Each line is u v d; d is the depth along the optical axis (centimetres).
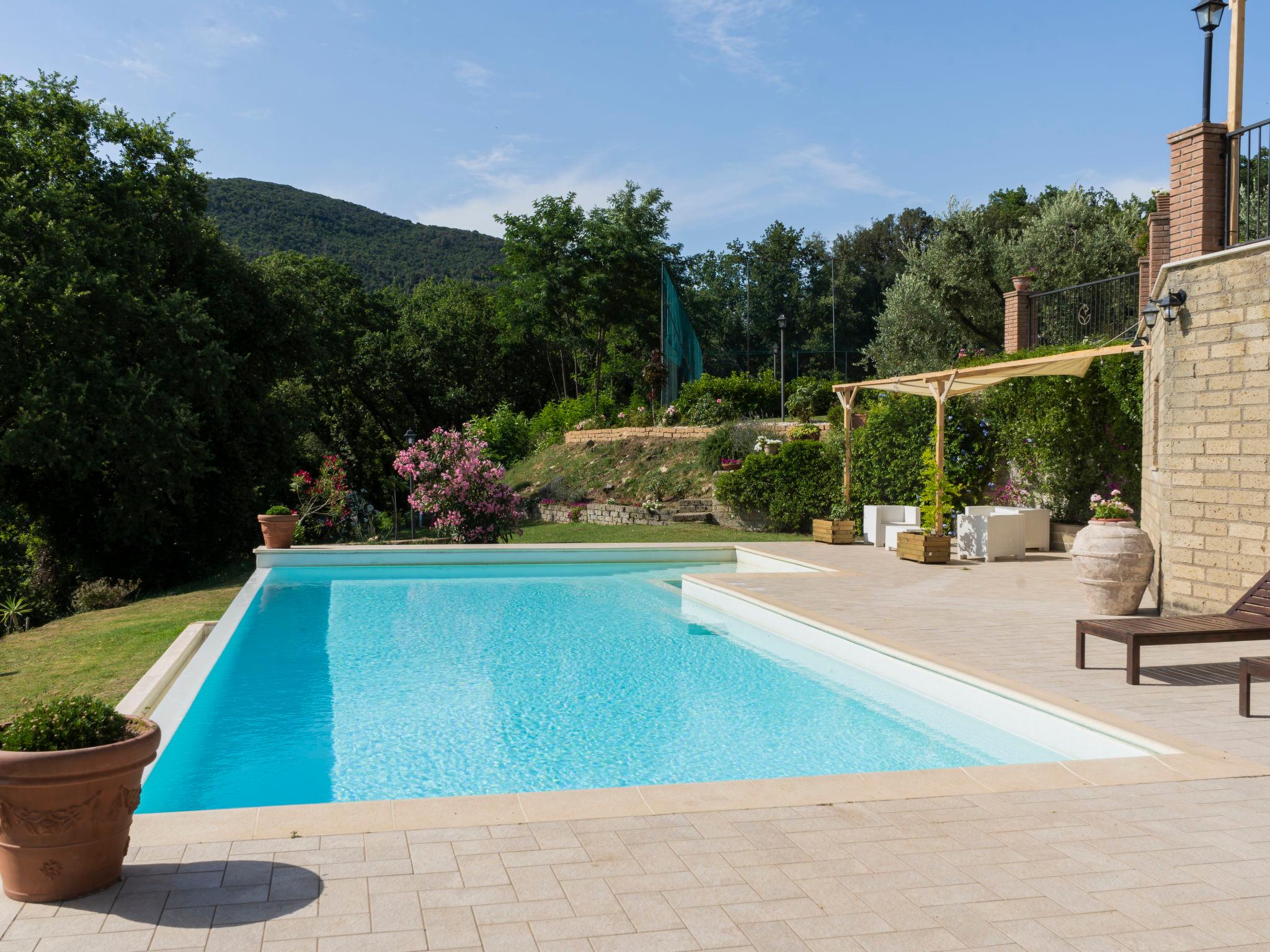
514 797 391
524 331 3938
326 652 885
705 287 5716
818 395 2447
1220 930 277
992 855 334
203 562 2270
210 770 550
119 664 847
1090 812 379
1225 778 421
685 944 265
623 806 382
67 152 1980
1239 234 808
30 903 287
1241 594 769
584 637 961
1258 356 754
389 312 4581
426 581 1389
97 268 1889
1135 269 2261
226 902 288
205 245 2286
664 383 2770
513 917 281
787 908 289
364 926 273
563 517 2350
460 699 714
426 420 4409
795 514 1878
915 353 2662
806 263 5775
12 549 2162
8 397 1812
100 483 2064
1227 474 781
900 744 594
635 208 3869
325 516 1992
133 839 339
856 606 941
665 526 2039
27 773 276
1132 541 843
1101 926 279
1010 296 1739
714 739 609
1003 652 705
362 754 580
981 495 1631
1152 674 630
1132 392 1326
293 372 2566
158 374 1914
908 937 271
